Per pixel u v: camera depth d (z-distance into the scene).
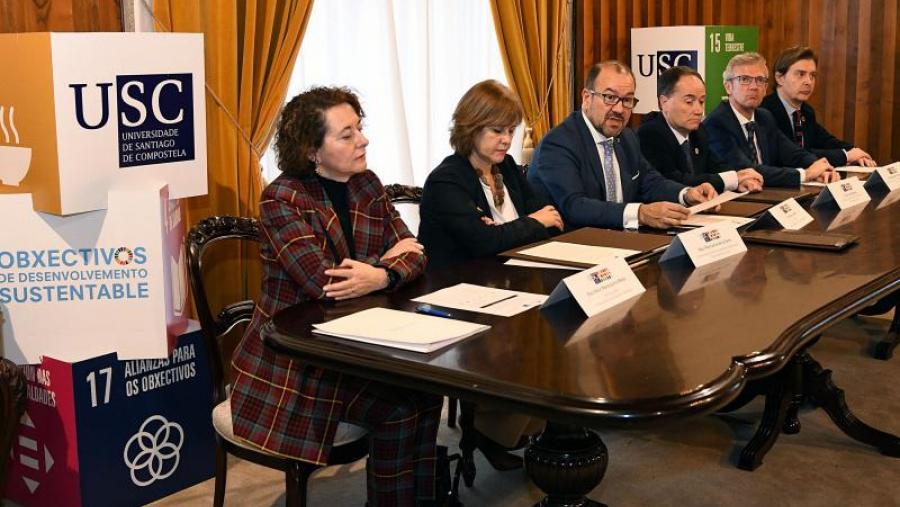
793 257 2.75
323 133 2.50
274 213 2.48
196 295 2.78
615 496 3.05
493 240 3.03
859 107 6.92
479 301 2.30
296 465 2.41
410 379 1.82
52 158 2.65
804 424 3.64
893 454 3.31
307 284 2.39
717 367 1.76
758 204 3.77
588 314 2.15
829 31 6.97
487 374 1.75
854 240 2.94
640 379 1.70
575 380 1.71
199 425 3.14
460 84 5.28
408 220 4.98
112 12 3.54
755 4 7.17
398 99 4.71
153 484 3.03
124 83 2.77
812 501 3.00
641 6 6.23
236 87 3.88
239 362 2.50
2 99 2.71
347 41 4.59
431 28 5.04
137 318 2.85
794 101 5.59
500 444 3.02
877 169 4.25
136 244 2.81
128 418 2.94
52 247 2.79
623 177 3.92
